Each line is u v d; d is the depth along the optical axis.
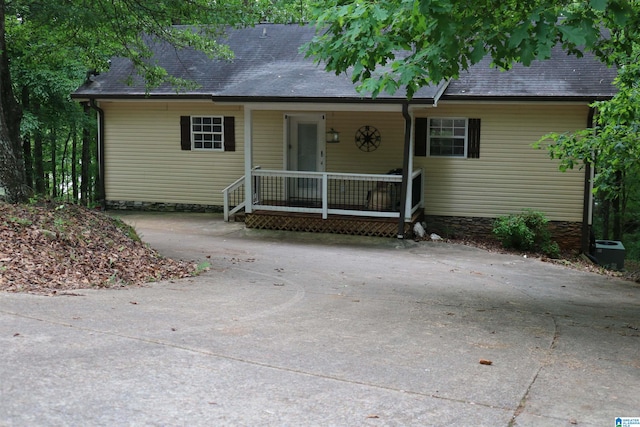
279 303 7.34
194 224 16.41
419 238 15.29
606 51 9.90
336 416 3.77
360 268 11.30
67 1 12.08
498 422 3.79
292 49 18.47
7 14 12.80
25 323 5.38
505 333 6.31
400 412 3.88
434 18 5.98
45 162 26.06
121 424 3.49
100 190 18.92
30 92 20.12
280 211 15.84
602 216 23.38
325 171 17.17
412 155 15.31
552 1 6.36
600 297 9.66
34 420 3.46
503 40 6.48
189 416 3.65
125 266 8.70
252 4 13.84
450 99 15.42
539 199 15.88
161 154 18.45
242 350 5.07
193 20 13.39
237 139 17.91
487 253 14.21
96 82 18.55
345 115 16.88
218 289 8.11
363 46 6.87
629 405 4.21
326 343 5.48
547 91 15.07
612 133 9.95
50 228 8.84
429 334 6.07
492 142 15.98
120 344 5.00
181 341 5.21
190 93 17.30
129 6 12.48
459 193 16.34
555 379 4.73
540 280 11.15
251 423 3.61
